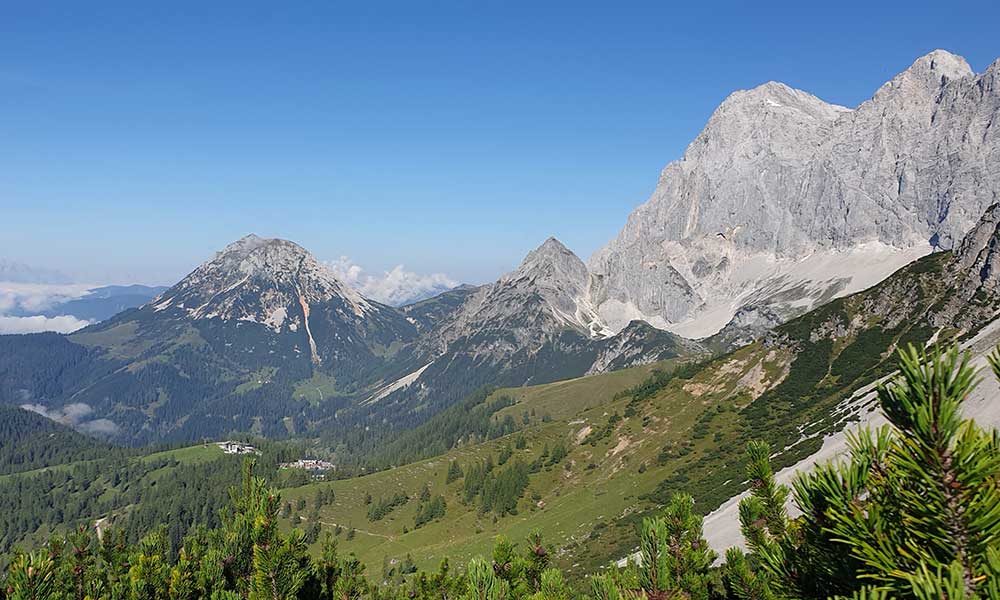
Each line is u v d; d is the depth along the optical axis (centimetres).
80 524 1973
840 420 9450
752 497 1009
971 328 11725
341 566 2334
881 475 475
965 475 397
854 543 456
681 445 13538
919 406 416
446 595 2281
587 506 12638
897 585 430
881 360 12925
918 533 425
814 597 527
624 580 1224
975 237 14488
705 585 1126
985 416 4778
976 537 401
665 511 1256
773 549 603
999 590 377
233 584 1736
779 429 11812
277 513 1480
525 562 1600
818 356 14538
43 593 1172
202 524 2209
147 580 1664
